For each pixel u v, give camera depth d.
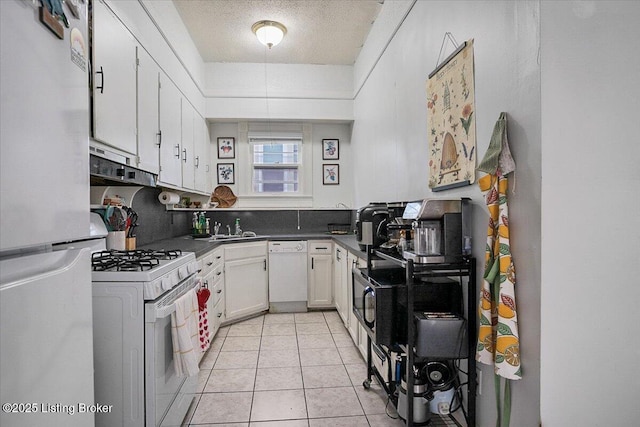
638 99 1.20
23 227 0.70
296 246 4.02
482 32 1.49
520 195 1.25
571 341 1.19
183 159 3.20
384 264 2.23
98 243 1.85
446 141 1.83
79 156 0.93
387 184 2.93
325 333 3.32
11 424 0.64
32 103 0.73
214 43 3.71
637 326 1.20
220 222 4.46
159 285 1.53
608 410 1.21
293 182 4.67
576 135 1.18
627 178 1.20
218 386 2.32
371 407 2.06
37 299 0.72
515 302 1.26
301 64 4.32
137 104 2.12
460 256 1.59
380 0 2.95
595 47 1.18
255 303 3.82
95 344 1.46
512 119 1.29
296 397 2.18
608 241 1.19
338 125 4.68
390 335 1.69
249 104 4.27
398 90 2.63
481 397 1.55
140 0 2.15
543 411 1.18
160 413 1.54
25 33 0.70
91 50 1.58
